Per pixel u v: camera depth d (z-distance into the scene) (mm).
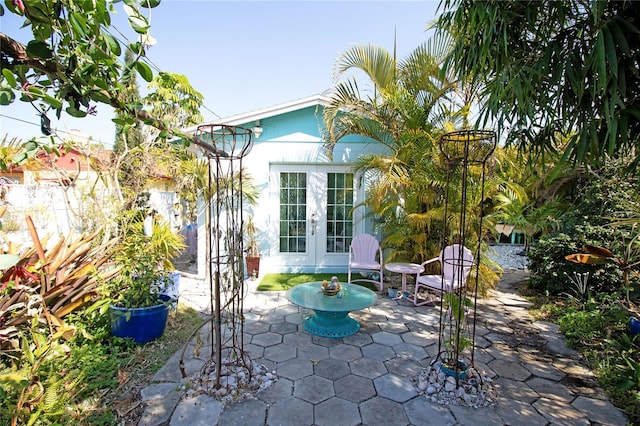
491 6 1946
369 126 4961
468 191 4371
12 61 1150
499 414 2180
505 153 4203
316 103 5738
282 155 5945
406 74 4941
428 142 4348
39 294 2580
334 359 2881
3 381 1762
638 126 1987
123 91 1530
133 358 2779
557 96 1912
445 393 2355
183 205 9359
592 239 4125
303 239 6246
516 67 2094
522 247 9141
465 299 2701
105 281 3139
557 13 1856
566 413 2201
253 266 5609
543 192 6059
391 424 2070
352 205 6262
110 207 4457
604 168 4047
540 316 3959
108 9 1186
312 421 2090
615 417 2164
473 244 4492
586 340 3230
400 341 3260
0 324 2223
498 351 3082
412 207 4773
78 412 2018
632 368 2396
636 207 3389
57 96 1247
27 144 1760
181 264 6969
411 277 5523
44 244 3148
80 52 1174
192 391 2355
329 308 3197
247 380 2453
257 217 5910
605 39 1636
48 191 4613
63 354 2254
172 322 3625
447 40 4348
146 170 6324
